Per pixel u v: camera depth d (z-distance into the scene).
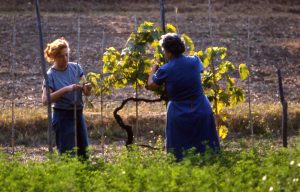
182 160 21.30
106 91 25.97
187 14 82.75
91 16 79.88
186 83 22.72
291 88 57.66
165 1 89.12
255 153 21.45
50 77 24.14
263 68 64.06
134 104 48.91
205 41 70.38
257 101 51.06
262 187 17.75
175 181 17.56
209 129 23.03
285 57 68.25
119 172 18.94
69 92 23.84
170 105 23.08
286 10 88.38
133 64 25.25
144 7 86.56
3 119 42.12
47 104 23.75
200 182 17.25
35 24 74.62
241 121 42.25
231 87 26.39
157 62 25.12
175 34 22.94
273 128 42.81
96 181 18.33
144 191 17.62
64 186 17.62
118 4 87.31
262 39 74.06
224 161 20.34
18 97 52.28
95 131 41.50
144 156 21.45
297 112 44.19
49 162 20.42
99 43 68.44
